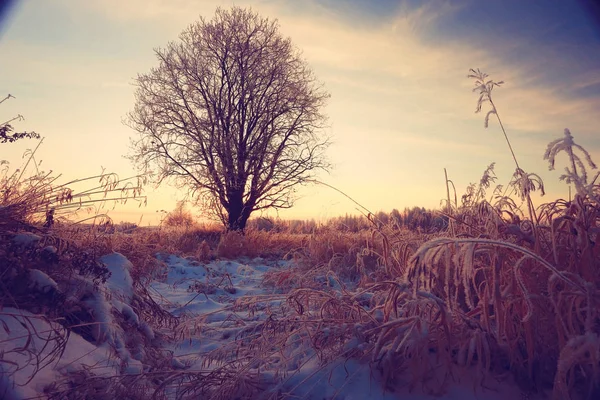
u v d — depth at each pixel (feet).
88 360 11.40
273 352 12.50
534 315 10.16
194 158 64.95
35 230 14.02
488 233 12.19
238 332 15.38
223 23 68.13
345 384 10.54
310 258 27.20
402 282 10.79
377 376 10.55
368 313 12.01
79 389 9.96
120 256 17.30
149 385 11.26
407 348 10.52
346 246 28.27
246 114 68.18
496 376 10.29
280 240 45.83
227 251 40.22
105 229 18.11
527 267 10.80
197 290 23.58
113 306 14.16
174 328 15.98
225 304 20.93
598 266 10.36
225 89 68.54
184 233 47.52
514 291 10.48
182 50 68.13
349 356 11.19
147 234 35.19
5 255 11.95
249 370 11.69
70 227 16.53
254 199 65.92
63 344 10.46
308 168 66.69
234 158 66.03
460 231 13.70
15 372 9.37
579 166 9.83
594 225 10.87
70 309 12.47
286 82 68.49
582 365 9.50
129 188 15.74
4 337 10.27
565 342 9.52
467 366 10.18
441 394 9.95
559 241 11.26
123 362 12.09
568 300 10.08
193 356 14.10
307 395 10.53
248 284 25.81
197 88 66.74
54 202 14.73
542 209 12.03
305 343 12.66
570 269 10.48
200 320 15.93
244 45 67.00
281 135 68.39
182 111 66.74
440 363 10.62
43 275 12.23
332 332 11.71
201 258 36.37
